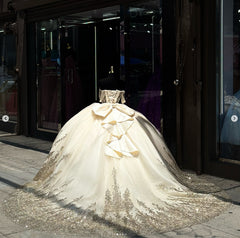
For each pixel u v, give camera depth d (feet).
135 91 21.98
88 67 27.12
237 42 17.79
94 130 14.19
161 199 13.23
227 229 11.73
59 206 12.89
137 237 10.99
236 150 17.66
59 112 27.17
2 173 19.03
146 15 20.86
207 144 18.19
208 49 17.94
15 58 30.91
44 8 27.32
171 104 19.70
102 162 13.33
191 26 18.33
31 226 11.76
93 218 11.97
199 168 18.12
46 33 27.84
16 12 29.60
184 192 13.85
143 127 14.85
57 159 14.85
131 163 13.42
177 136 19.06
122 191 12.86
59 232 11.33
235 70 17.87
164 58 19.99
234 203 13.97
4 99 32.42
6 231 11.59
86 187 13.19
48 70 27.94
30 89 29.48
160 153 14.97
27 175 18.63
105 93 15.64
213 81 18.02
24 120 30.12
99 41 26.48
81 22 26.61
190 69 18.54
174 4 19.30
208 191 14.62
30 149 25.13
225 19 17.84
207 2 17.80
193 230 11.59
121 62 22.57
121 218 11.95
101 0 23.21
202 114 18.21
